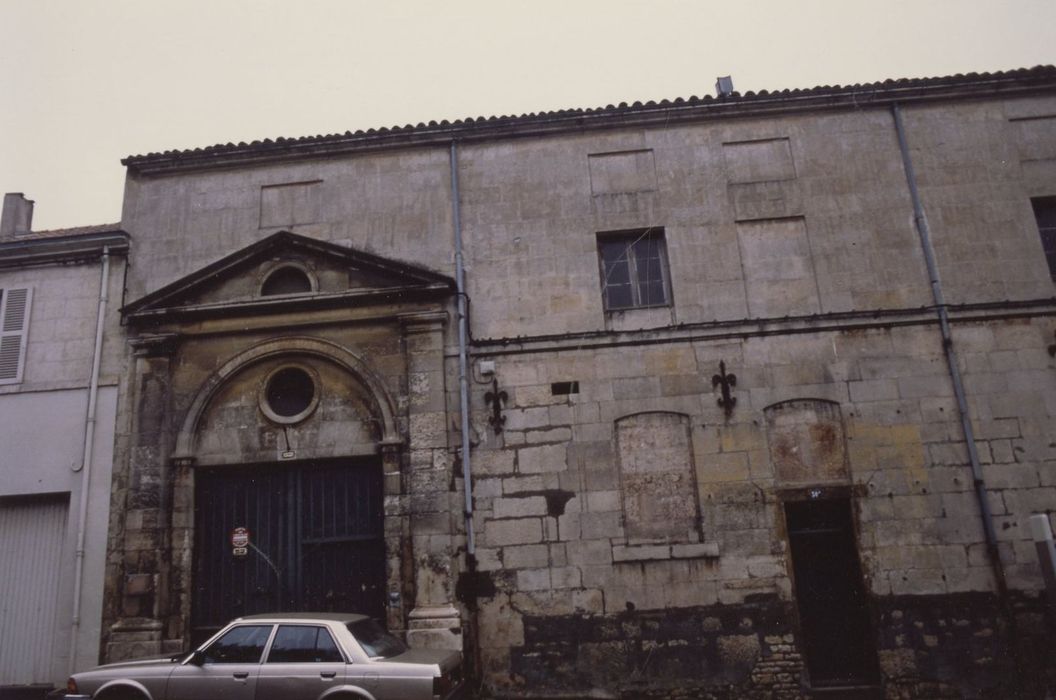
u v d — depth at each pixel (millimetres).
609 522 11562
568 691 11023
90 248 13305
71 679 8664
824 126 13023
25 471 12430
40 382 12820
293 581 11828
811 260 12414
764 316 12188
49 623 12031
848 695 10750
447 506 11633
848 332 12023
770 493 11484
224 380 12484
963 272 12227
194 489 12188
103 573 11852
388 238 13008
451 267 12758
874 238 12453
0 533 12484
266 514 12148
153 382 12484
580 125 13172
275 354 12555
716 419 11797
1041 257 12273
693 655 11023
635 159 13070
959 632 10859
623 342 12164
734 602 11156
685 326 12133
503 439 11953
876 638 10891
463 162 13258
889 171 12742
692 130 13133
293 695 8195
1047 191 12570
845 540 11461
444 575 11352
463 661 11070
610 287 12672
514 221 12883
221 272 12773
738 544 11344
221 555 12023
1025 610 10875
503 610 11344
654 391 11977
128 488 12094
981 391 11703
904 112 13039
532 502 11688
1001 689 10648
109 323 12953
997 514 11211
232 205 13438
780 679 10836
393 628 11250
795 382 11859
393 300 12516
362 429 12242
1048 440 11469
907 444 11547
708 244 12578
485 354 12320
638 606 11234
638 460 11773
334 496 12141
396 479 11805
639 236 12859
